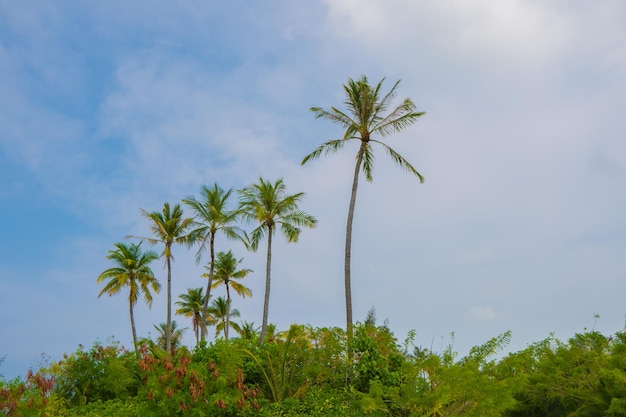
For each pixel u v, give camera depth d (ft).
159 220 128.98
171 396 43.98
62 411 48.78
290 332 53.88
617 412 39.47
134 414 46.75
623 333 50.16
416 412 38.75
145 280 140.67
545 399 46.24
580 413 41.73
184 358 46.32
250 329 153.89
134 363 60.13
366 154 83.10
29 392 48.49
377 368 49.08
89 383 60.13
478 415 37.60
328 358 55.52
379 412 42.09
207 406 44.57
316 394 48.98
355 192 79.51
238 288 163.02
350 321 73.72
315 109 82.38
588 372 47.50
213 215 119.96
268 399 54.75
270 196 110.32
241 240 122.52
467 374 38.29
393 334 55.21
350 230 77.77
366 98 81.05
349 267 76.18
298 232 110.11
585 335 50.93
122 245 140.56
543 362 49.21
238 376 47.65
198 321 171.01
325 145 82.53
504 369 46.88
